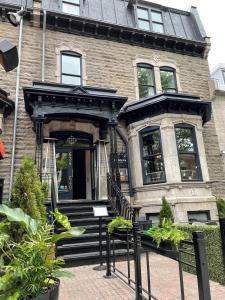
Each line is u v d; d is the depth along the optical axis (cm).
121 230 505
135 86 1219
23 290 262
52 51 1123
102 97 936
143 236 390
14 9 1089
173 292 430
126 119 1145
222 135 1296
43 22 1120
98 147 1038
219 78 1555
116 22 1305
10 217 330
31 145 972
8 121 966
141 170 1052
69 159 1116
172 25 1437
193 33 1463
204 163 1048
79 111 927
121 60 1234
